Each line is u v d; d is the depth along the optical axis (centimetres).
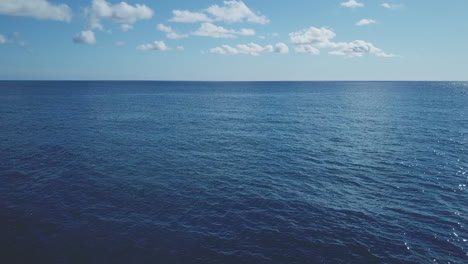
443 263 1309
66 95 10806
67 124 4591
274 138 3772
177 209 1788
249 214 1744
